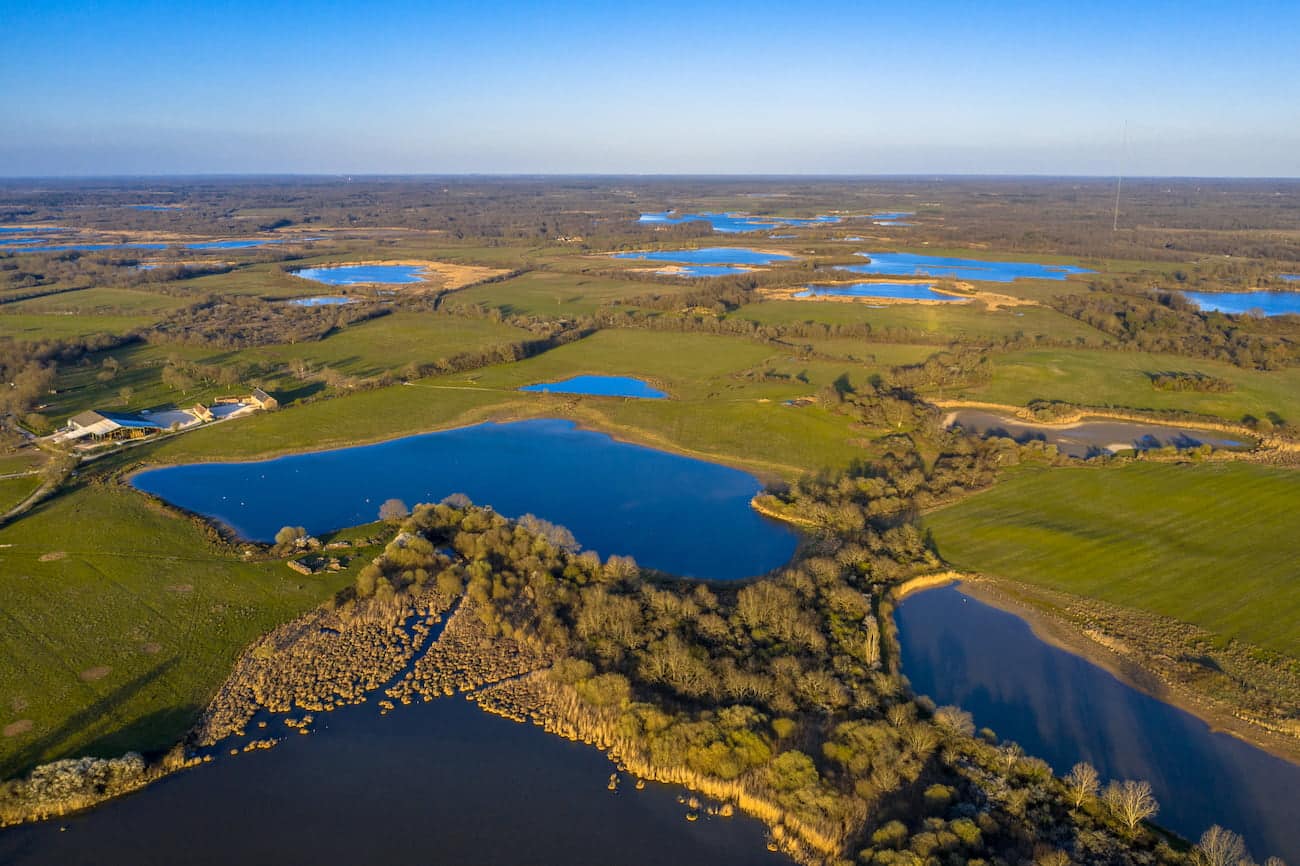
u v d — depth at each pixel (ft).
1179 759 248.73
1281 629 307.58
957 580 356.38
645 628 308.40
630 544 395.75
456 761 248.32
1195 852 206.18
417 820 226.38
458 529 394.93
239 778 240.73
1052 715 270.05
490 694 278.87
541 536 368.07
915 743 244.22
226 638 307.99
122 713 265.75
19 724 258.98
